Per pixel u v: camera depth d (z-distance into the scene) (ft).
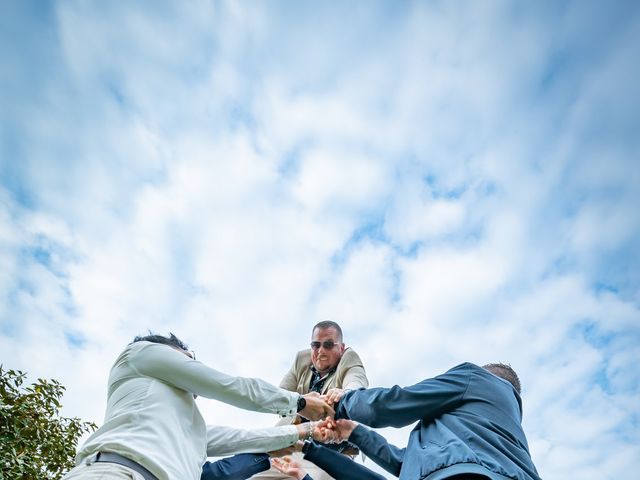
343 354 8.32
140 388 4.30
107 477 3.46
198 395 4.54
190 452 4.13
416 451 4.17
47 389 11.23
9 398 10.71
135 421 3.98
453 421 4.26
